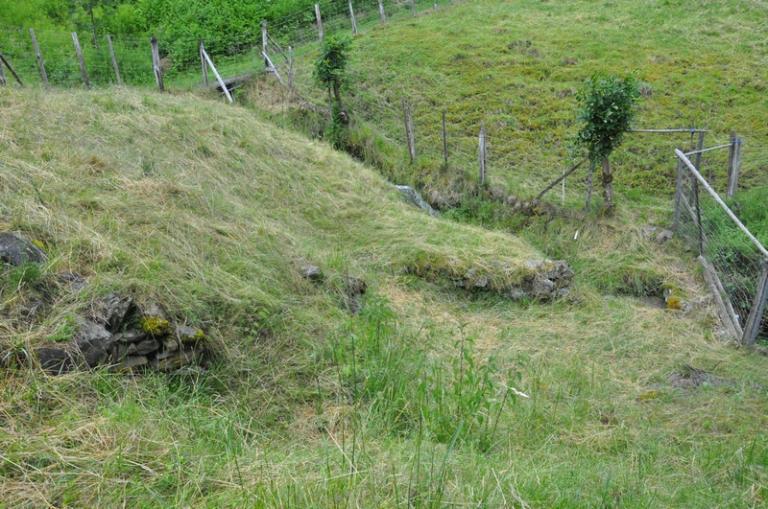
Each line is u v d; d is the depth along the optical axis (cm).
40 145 652
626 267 908
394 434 450
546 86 1413
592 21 1755
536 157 1203
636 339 727
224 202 714
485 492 333
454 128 1293
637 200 1083
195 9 1878
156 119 866
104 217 549
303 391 496
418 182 1147
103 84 1504
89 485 326
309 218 851
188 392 455
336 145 1225
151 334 455
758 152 1159
